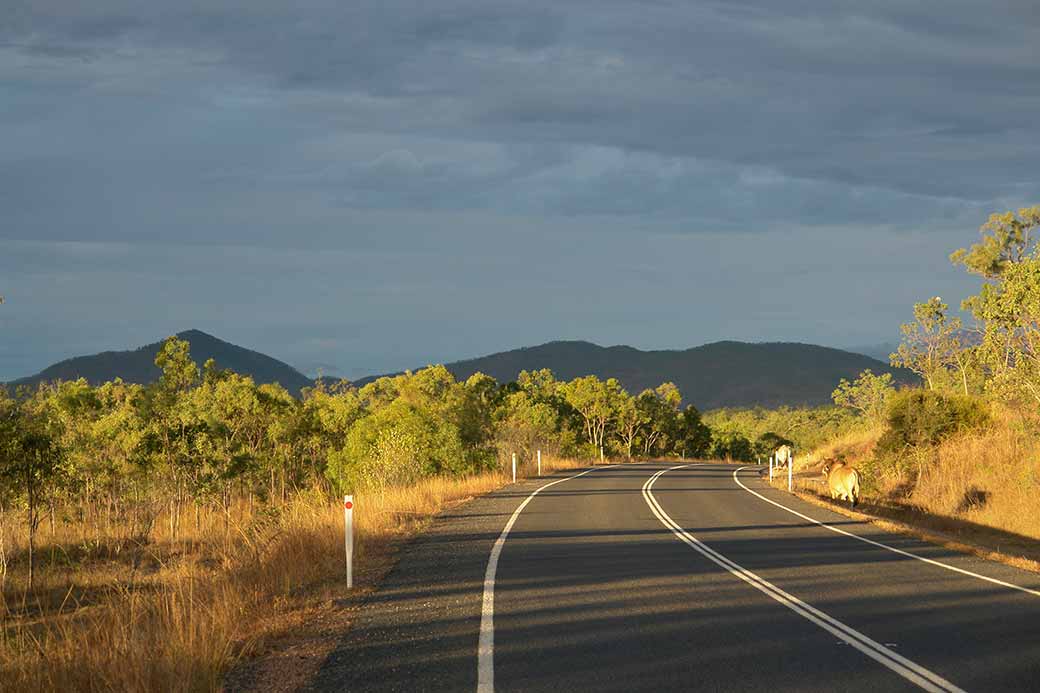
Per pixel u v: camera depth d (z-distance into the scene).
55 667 7.19
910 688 6.87
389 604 10.51
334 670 7.50
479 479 35.06
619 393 103.06
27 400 24.91
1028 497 26.30
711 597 10.98
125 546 27.28
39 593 19.19
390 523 19.31
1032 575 12.96
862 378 68.75
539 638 8.67
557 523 20.36
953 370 52.69
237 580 11.31
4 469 23.64
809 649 8.20
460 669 7.48
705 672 7.36
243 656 8.08
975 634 8.85
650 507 24.84
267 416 39.78
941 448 33.50
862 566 13.81
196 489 31.09
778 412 149.88
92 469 31.08
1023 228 53.06
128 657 7.17
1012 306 27.69
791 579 12.45
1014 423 32.06
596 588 11.62
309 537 14.45
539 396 98.62
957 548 16.11
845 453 49.41
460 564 13.80
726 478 41.25
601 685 6.97
